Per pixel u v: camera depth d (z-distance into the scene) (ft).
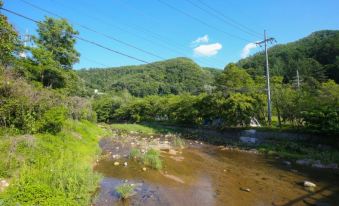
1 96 53.72
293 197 44.55
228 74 125.18
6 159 39.14
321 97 89.30
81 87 136.36
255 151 87.97
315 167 65.92
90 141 81.71
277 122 115.03
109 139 105.50
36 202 30.45
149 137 124.88
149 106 202.59
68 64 111.45
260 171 61.98
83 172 43.98
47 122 60.13
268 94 105.29
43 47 100.53
